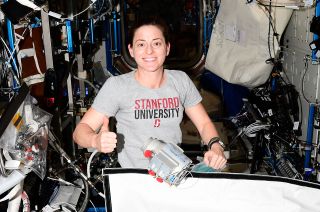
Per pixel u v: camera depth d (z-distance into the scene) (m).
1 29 3.12
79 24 4.56
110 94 1.89
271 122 3.88
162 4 6.43
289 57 4.11
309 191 1.61
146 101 1.90
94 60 6.22
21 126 2.11
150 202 1.71
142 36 1.83
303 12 3.61
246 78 4.30
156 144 1.63
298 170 3.46
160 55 1.86
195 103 2.04
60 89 3.63
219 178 1.66
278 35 3.91
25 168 2.04
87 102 4.74
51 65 3.47
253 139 4.30
